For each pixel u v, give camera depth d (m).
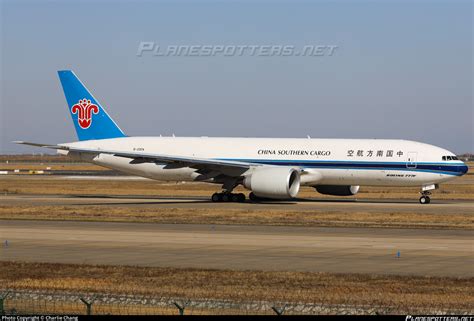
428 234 82.38
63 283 51.31
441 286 50.31
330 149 129.12
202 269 57.22
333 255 65.56
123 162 142.38
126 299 45.47
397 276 54.12
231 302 44.53
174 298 45.81
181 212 108.50
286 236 79.94
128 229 86.88
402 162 125.38
